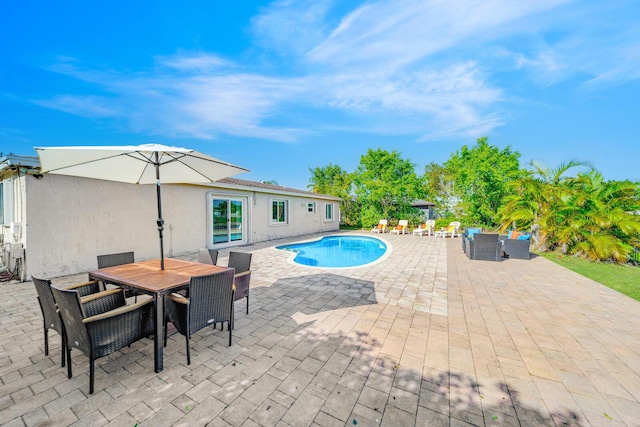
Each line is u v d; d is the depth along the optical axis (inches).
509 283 237.5
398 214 834.2
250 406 88.1
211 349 123.0
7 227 269.9
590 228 364.2
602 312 171.0
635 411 87.6
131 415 83.8
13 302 181.6
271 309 171.6
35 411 85.0
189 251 385.4
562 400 92.4
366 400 91.2
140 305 106.1
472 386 99.0
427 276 259.9
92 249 276.7
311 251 506.0
